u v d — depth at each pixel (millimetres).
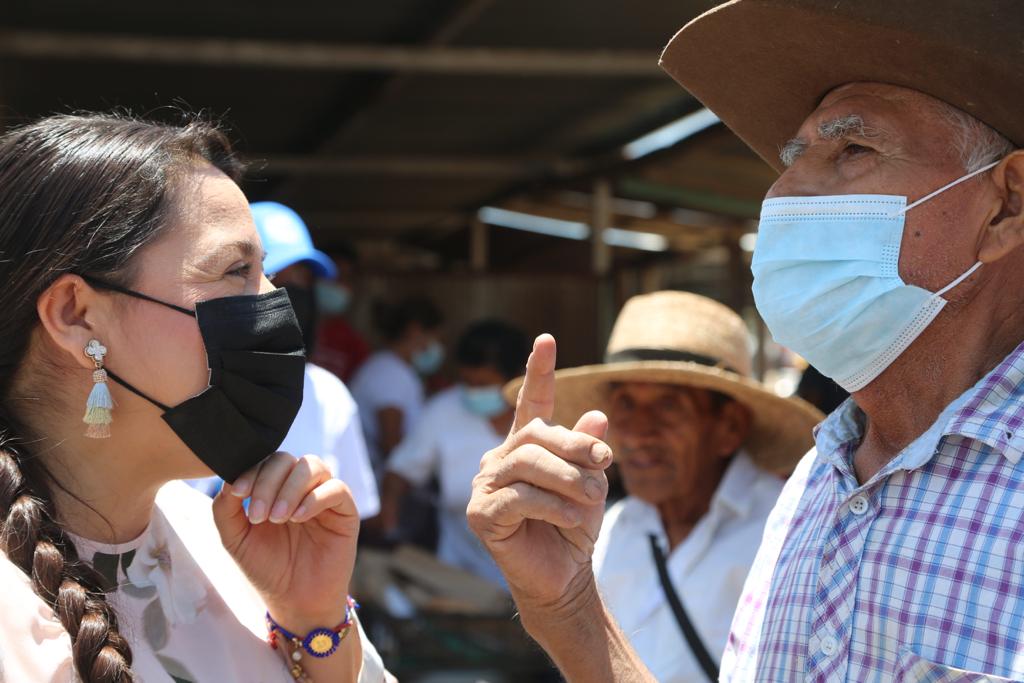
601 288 8938
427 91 6734
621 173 8258
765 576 1783
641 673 1606
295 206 11125
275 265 3262
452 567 4594
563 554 1559
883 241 1566
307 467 1673
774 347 9719
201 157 1654
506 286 9055
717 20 1678
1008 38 1445
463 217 11719
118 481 1588
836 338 1596
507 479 1491
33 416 1549
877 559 1505
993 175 1536
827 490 1725
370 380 6383
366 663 1865
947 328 1563
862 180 1591
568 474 1436
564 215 10797
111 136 1575
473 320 9062
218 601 1707
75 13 5324
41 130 1565
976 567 1410
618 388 2820
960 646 1396
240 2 5223
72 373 1546
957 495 1465
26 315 1510
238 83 6617
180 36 5734
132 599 1581
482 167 8750
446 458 5070
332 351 7215
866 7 1486
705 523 2678
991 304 1558
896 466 1511
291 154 8703
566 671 1604
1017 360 1494
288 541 1748
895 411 1619
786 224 1633
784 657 1625
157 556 1653
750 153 7352
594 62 6020
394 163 8719
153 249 1542
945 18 1464
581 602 1580
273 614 1771
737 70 1777
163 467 1604
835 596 1541
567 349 8984
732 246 9227
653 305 2908
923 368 1583
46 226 1498
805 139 1688
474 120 7559
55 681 1332
